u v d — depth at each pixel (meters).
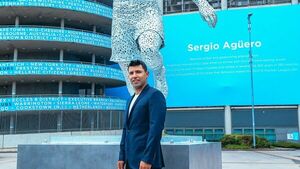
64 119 35.91
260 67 42.28
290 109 42.09
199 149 6.54
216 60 43.47
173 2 46.34
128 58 7.60
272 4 44.16
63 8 36.56
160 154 4.29
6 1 35.06
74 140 7.13
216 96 43.16
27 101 34.31
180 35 44.75
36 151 6.88
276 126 42.06
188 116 44.66
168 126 45.12
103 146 6.50
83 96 37.72
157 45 7.12
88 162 6.55
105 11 39.84
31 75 35.62
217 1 45.12
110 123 39.09
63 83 40.19
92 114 37.44
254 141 32.38
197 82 43.78
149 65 7.18
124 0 7.59
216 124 43.56
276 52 42.06
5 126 34.28
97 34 39.16
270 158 20.78
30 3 35.34
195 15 44.53
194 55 44.16
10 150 30.56
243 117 42.84
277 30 42.25
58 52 40.19
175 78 44.50
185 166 5.89
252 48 42.69
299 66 41.47
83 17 39.75
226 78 43.03
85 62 40.72
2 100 33.91
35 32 35.44
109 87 46.59
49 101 34.91
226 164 16.47
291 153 26.56
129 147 4.40
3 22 40.03
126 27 7.60
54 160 6.75
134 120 4.39
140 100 4.40
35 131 34.69
